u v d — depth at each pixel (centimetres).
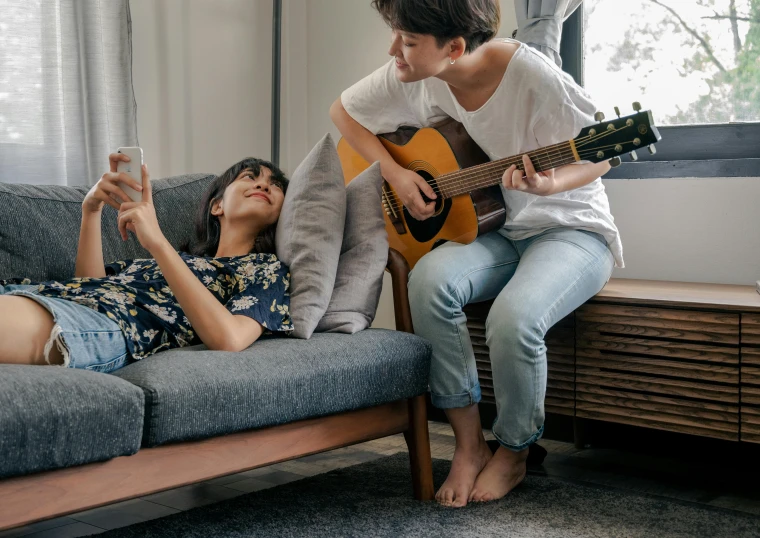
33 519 118
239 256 179
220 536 159
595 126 175
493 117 193
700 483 204
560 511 174
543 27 247
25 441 112
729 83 246
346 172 229
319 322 176
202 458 140
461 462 185
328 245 179
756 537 159
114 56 250
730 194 239
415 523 166
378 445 237
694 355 191
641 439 235
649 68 258
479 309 224
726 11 245
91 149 239
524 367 176
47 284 158
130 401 125
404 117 216
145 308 158
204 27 295
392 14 172
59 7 234
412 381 173
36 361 136
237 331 154
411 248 217
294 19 326
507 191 203
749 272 237
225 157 305
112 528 171
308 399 152
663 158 254
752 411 183
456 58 179
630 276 256
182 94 287
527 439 180
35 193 187
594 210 202
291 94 326
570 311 192
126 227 159
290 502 180
